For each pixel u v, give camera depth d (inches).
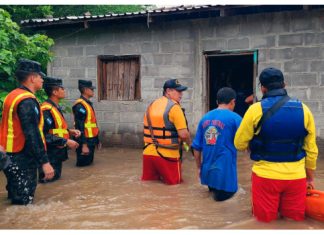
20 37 273.3
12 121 162.7
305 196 135.0
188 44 323.9
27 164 166.6
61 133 218.8
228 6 284.5
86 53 356.2
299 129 127.8
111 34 347.6
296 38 290.4
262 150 131.7
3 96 251.9
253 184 136.7
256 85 303.6
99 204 170.2
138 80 345.4
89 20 330.3
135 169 250.4
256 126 129.6
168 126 200.4
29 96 160.9
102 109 353.1
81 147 258.2
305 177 133.5
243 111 400.2
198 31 320.5
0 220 149.2
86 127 261.4
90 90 266.7
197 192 187.6
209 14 309.6
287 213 135.4
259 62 302.2
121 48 345.1
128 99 349.1
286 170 129.6
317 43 284.5
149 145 206.7
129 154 314.0
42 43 296.4
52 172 166.1
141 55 338.6
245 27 305.6
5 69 251.3
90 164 269.1
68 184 210.5
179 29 326.0
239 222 138.7
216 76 410.6
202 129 178.7
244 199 172.7
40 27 356.5
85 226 141.4
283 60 294.8
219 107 178.7
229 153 171.8
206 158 175.6
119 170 247.9
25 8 457.4
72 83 362.0
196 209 160.2
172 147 201.3
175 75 329.1
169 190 192.1
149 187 198.7
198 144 179.9
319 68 285.0
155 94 335.9
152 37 334.6
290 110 127.1
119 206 166.7
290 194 132.9
